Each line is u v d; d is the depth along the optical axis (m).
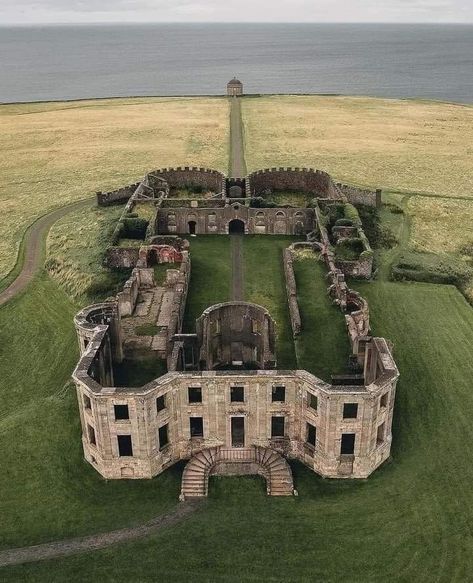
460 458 65.38
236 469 63.50
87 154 193.12
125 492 61.59
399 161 185.62
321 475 63.03
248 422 63.12
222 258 107.25
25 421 72.00
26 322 95.44
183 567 53.44
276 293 94.00
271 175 146.75
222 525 57.53
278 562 53.75
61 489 62.31
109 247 106.62
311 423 61.44
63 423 71.44
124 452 62.31
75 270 108.69
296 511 58.88
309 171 145.50
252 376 59.94
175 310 80.38
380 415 60.94
